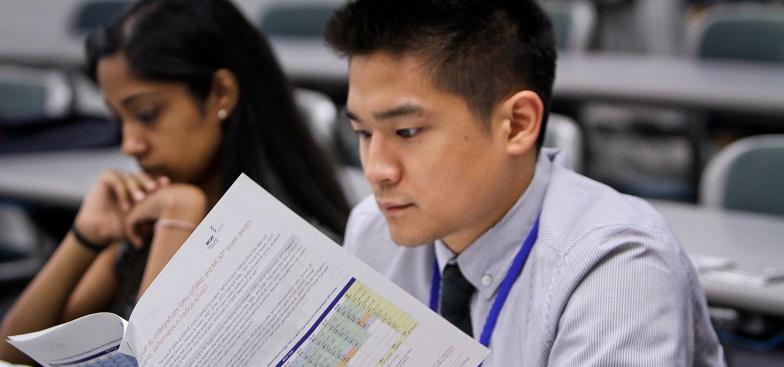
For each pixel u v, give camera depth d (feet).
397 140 4.78
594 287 4.81
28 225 12.82
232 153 6.86
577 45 18.30
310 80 17.03
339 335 4.50
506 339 5.21
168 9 6.70
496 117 4.88
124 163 12.12
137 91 6.64
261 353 4.52
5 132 12.94
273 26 20.76
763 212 10.28
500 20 4.84
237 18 6.87
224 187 6.82
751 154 10.38
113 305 7.42
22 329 7.20
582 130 16.80
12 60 19.77
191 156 6.82
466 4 4.75
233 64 6.81
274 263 4.41
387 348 4.52
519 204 5.28
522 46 4.93
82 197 10.64
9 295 11.89
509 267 5.30
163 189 6.75
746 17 17.54
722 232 9.35
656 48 24.58
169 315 4.49
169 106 6.69
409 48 4.64
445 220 4.86
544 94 5.15
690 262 5.30
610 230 4.95
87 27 22.17
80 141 13.04
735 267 8.11
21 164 12.06
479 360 4.50
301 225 4.36
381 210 4.97
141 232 6.98
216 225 4.41
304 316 4.46
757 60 17.34
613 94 15.51
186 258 4.45
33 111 14.24
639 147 21.04
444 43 4.65
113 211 7.19
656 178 18.22
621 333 4.63
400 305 4.43
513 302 5.24
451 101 4.72
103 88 6.81
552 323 4.91
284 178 7.05
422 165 4.74
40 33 23.59
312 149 7.16
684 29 24.30
